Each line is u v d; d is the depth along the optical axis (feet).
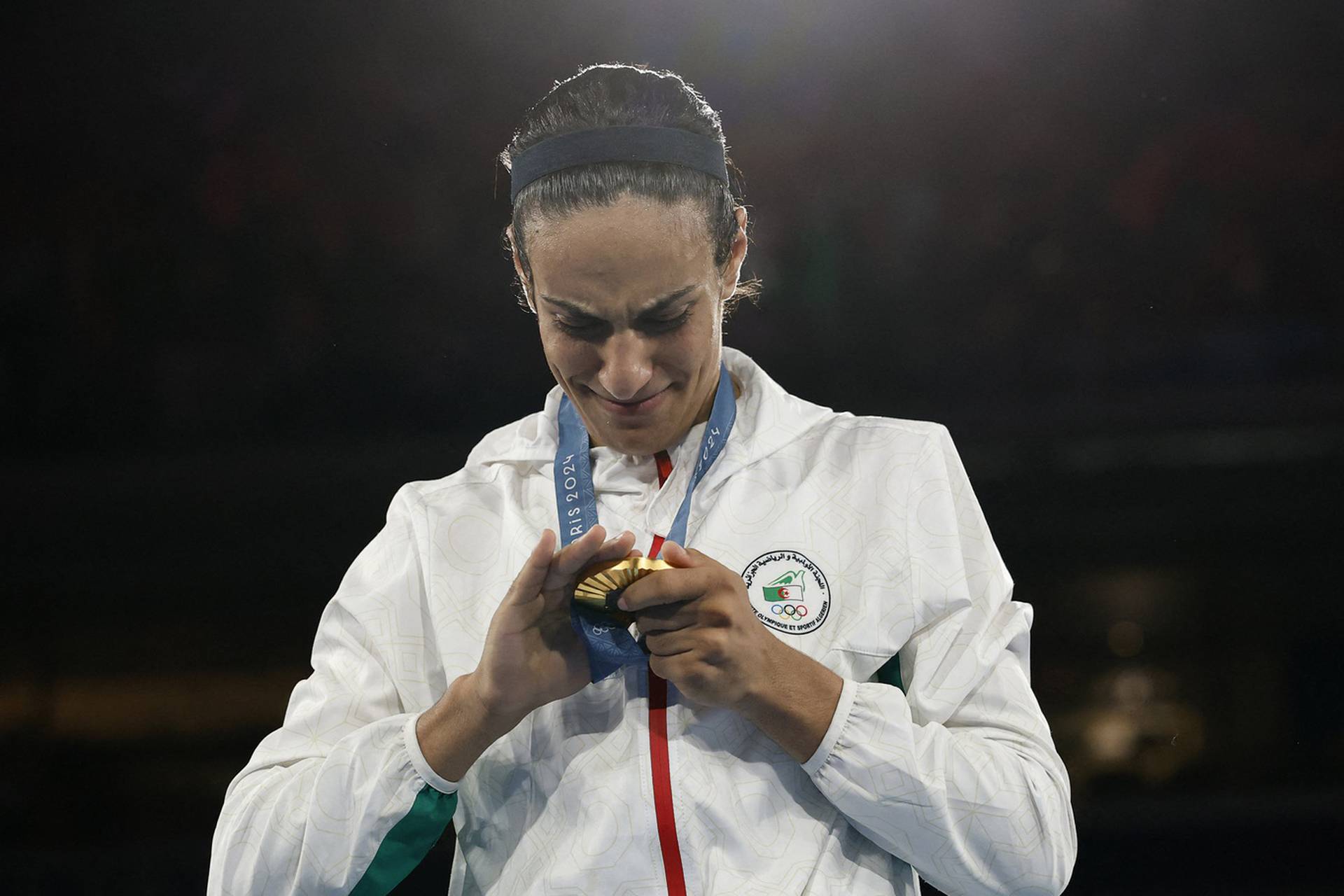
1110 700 65.67
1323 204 87.30
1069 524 81.61
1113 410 84.94
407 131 84.58
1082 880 55.01
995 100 88.33
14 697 70.23
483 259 84.84
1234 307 88.12
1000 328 89.30
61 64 83.97
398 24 83.92
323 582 80.18
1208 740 61.67
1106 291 89.15
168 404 85.20
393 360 85.15
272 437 84.74
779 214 89.04
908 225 89.15
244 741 64.75
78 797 60.64
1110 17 87.40
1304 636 72.43
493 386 85.35
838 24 86.63
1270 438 81.56
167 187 85.15
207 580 80.07
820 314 89.10
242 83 84.48
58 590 78.89
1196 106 88.28
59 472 79.71
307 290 85.30
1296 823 55.88
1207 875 54.54
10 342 84.89
